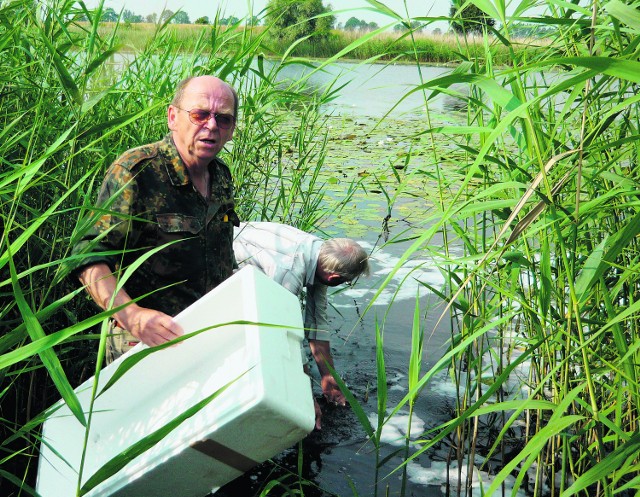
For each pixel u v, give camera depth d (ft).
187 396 6.01
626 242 4.38
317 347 9.74
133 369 6.31
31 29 9.33
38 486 5.26
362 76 55.26
